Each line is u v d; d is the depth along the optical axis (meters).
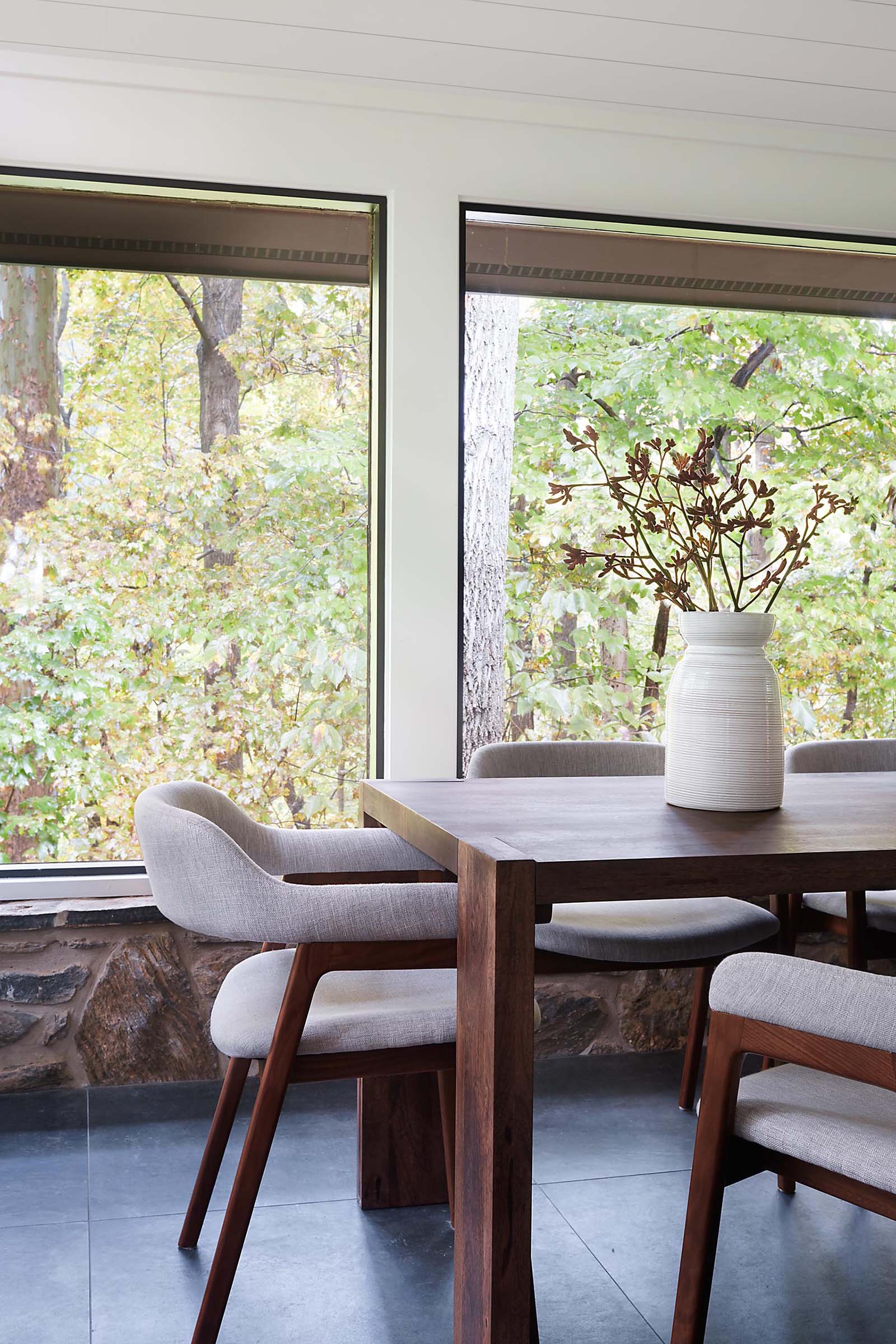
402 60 2.88
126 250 3.13
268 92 3.02
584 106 3.17
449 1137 1.96
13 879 3.00
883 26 2.69
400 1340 1.81
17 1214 2.22
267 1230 2.17
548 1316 1.88
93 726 3.31
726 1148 1.47
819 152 3.40
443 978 2.03
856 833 1.68
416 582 3.14
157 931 2.93
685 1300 1.49
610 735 3.81
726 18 2.65
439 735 3.16
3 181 3.00
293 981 1.61
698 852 1.49
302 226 3.21
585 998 3.19
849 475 3.95
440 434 3.15
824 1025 1.33
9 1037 2.85
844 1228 2.23
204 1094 2.86
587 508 3.79
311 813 3.40
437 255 3.14
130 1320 1.86
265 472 3.37
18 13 2.63
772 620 1.96
